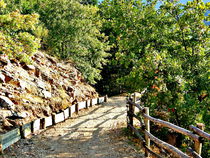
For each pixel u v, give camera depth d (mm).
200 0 7641
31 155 6152
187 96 6434
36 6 18734
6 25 6812
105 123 10430
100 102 16922
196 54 7660
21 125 7945
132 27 8719
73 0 18484
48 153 6445
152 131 8281
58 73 14703
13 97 9055
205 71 7035
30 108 9219
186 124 7355
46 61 14867
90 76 18547
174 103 7141
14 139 6824
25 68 11969
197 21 7812
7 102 8430
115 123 10383
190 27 7914
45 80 12586
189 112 7281
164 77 7430
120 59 9266
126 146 6938
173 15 8062
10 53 7344
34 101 9883
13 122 7863
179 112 7383
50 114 10156
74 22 17516
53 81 12945
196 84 6699
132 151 6473
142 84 8133
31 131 8086
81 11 18016
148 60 7828
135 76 8312
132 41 8602
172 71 7207
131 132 8320
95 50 18797
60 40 17297
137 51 8477
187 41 7902
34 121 8234
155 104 7703
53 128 9180
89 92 17031
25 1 18219
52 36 17344
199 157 3641
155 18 8359
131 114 8422
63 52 18203
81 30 17578
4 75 9844
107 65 23719
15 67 11211
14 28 7098
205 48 7879
